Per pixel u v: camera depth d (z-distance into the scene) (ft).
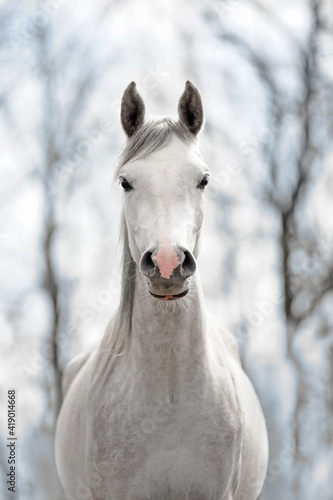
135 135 17.63
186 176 16.74
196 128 18.01
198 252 17.76
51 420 45.09
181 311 17.24
